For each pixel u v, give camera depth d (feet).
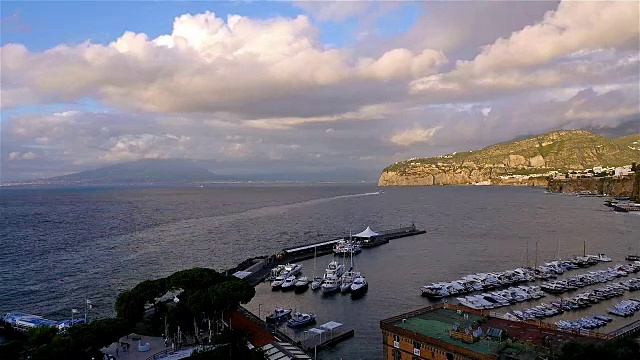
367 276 578.66
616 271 551.18
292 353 288.51
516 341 229.25
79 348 265.95
